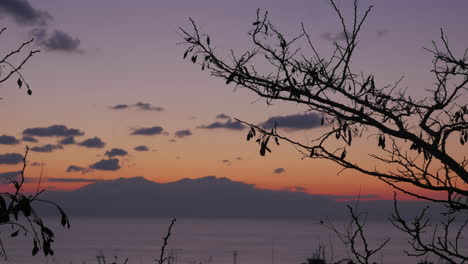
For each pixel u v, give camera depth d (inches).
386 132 190.9
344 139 190.9
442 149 184.2
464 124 189.8
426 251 169.5
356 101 196.7
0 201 127.0
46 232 131.8
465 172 181.2
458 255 165.3
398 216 175.5
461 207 167.6
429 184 173.8
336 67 195.5
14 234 129.2
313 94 195.8
